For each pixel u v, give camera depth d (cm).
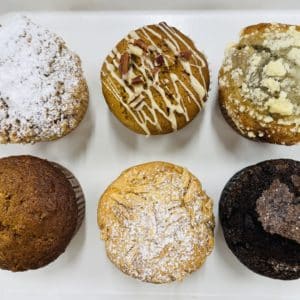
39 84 23
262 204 23
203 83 24
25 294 26
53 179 23
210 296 26
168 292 26
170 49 24
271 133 24
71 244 26
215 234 26
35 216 22
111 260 24
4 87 23
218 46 27
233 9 27
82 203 26
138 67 23
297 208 23
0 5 27
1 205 22
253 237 23
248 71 23
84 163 26
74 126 25
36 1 27
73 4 27
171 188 23
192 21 27
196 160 26
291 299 26
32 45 23
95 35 27
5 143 24
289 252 23
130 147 26
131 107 24
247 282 26
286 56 23
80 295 26
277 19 27
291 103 23
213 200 26
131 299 26
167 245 23
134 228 23
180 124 24
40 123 23
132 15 27
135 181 24
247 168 24
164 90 23
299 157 26
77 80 24
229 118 25
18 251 22
